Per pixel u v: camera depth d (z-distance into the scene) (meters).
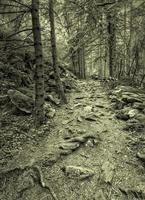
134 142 7.35
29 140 7.74
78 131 8.21
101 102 11.98
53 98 11.63
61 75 17.12
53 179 5.90
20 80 11.57
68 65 23.86
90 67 32.81
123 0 11.08
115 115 9.73
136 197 5.29
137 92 12.27
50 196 5.40
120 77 16.05
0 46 8.98
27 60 13.56
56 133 8.29
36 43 8.16
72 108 10.89
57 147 7.20
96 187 5.60
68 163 6.47
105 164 6.34
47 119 9.30
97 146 7.29
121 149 7.07
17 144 7.44
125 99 10.68
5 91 10.16
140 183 5.67
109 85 15.92
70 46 15.14
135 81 15.08
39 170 6.11
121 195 5.36
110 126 8.70
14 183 5.90
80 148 7.16
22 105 9.41
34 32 8.07
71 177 5.91
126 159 6.58
